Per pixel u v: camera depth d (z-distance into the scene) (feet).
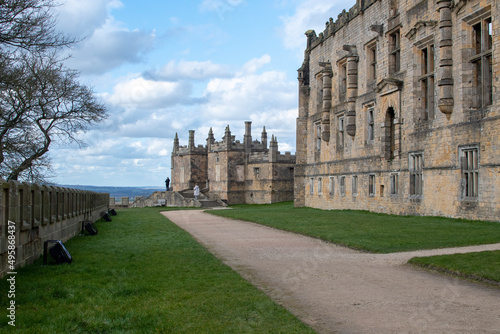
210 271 42.78
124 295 33.83
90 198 103.50
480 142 81.15
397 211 109.91
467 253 45.91
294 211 139.13
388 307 30.37
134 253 54.60
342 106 140.36
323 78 151.23
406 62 106.63
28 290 34.73
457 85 87.20
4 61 67.15
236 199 304.91
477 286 35.53
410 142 104.53
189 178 330.54
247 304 31.04
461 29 86.07
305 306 31.27
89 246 61.77
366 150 126.82
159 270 43.37
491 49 79.87
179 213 158.20
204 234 79.77
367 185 126.00
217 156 312.71
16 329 25.73
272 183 289.94
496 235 60.90
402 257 49.03
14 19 63.31
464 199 85.40
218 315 28.71
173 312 29.32
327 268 44.55
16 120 91.56
